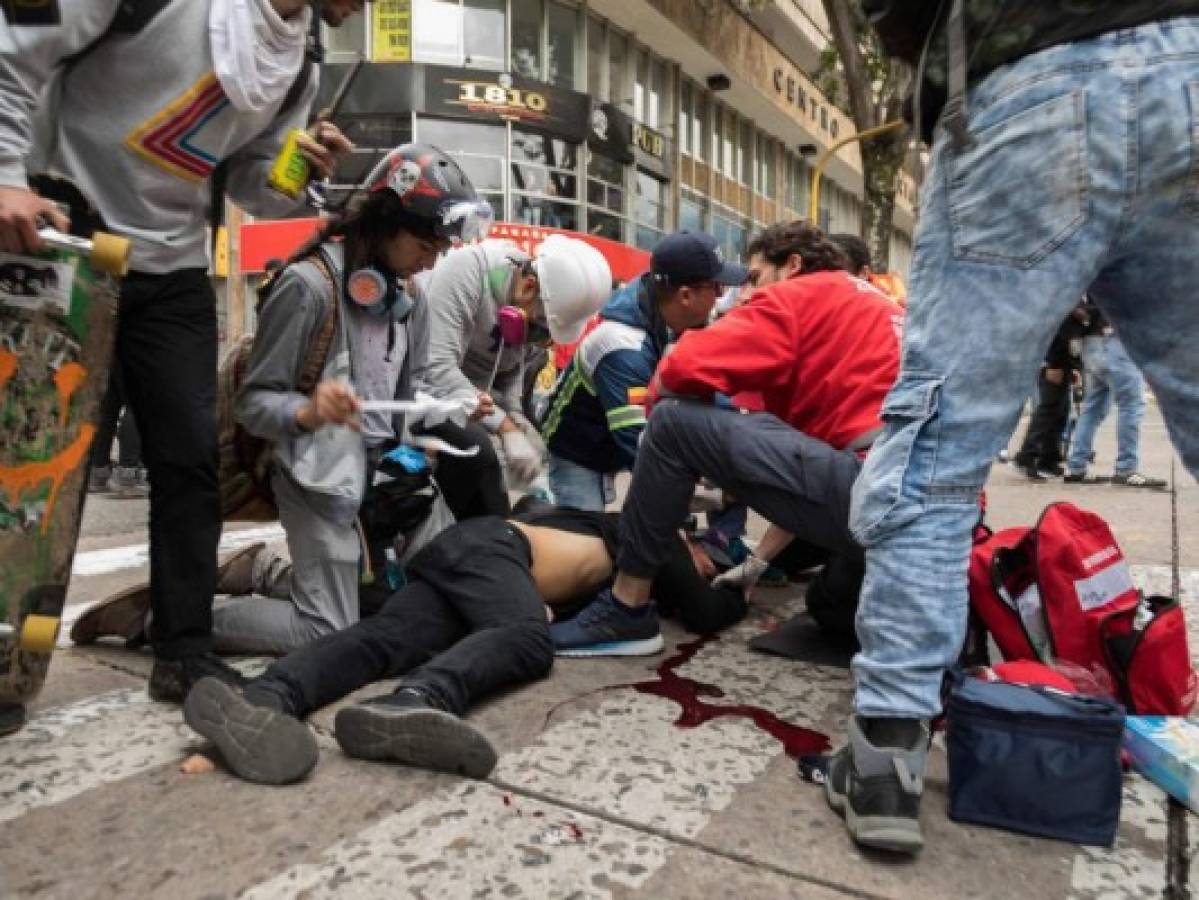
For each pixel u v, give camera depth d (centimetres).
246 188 230
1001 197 145
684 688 224
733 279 325
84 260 172
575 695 217
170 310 205
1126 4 138
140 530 468
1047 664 204
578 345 335
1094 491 652
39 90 171
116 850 146
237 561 288
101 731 192
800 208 3180
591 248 349
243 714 169
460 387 316
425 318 277
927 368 154
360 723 175
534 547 262
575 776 173
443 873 140
